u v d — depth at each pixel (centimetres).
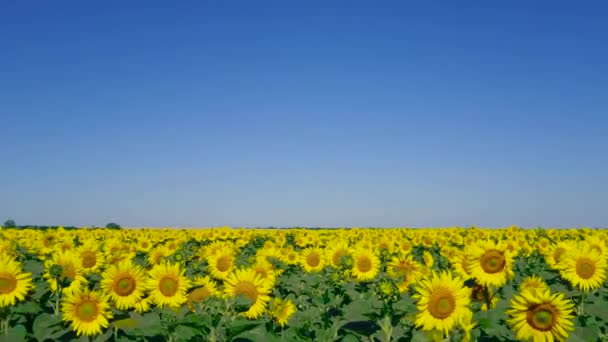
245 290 998
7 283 888
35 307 899
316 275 1329
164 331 766
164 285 975
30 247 1944
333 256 1477
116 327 834
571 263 1020
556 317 669
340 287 1162
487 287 842
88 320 835
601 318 949
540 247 2230
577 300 1038
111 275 957
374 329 895
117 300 938
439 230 3819
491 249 847
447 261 1995
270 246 2281
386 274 1231
